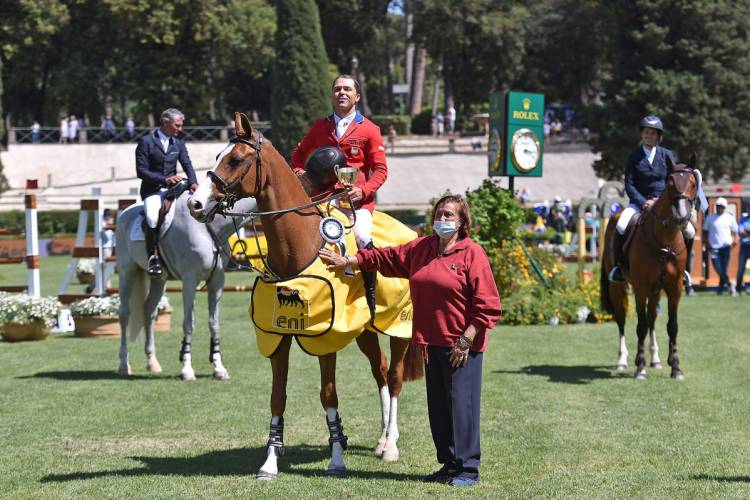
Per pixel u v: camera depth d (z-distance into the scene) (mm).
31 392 10297
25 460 7430
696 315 17766
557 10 61469
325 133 7758
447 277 6504
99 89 56688
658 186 11758
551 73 63594
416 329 6629
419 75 61906
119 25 51031
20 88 58031
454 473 6766
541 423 8734
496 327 16391
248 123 6703
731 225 22219
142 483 6727
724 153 43906
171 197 11242
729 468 7152
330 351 6855
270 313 6723
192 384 10836
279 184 6730
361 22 58875
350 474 6984
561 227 36438
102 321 14938
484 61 58344
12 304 14391
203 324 16656
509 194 17891
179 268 11156
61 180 51125
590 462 7328
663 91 42844
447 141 54250
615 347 13891
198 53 54625
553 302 17078
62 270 30016
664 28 43781
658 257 11125
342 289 6809
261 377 11305
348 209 7492
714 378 11242
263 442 8070
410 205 52031
